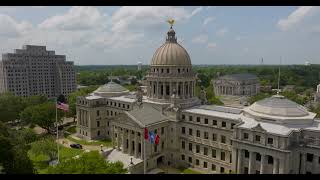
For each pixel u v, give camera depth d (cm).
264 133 7556
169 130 10425
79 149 11669
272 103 8662
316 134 7475
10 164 7275
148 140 9488
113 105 13388
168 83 11400
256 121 8531
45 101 17662
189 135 10006
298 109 8456
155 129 9812
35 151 9681
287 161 7244
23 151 7894
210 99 17912
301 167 7619
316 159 7406
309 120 8138
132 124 9662
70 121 17125
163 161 10431
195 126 9762
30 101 16938
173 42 11938
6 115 15212
